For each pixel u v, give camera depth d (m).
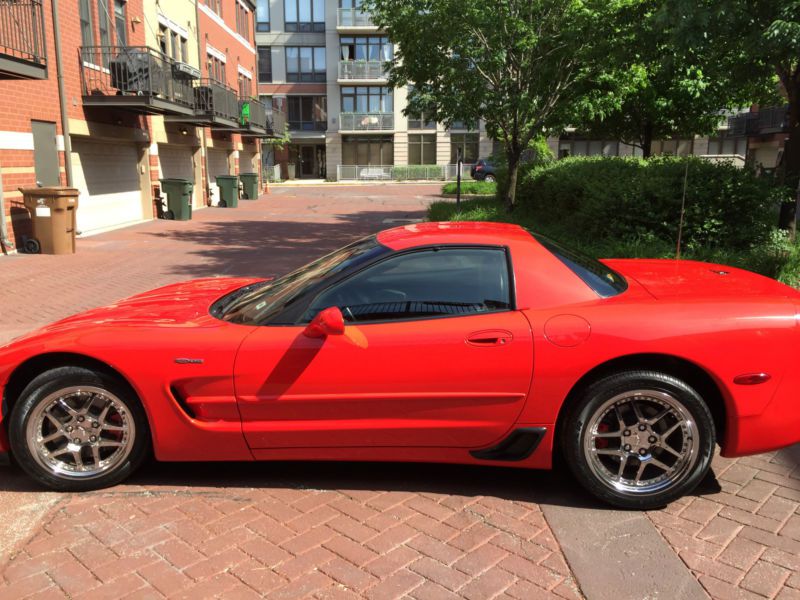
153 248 13.34
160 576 2.82
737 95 15.42
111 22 15.86
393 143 48.44
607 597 2.67
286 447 3.48
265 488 3.62
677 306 3.30
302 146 50.78
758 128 30.73
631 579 2.78
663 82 15.53
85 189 15.58
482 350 3.27
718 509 3.36
